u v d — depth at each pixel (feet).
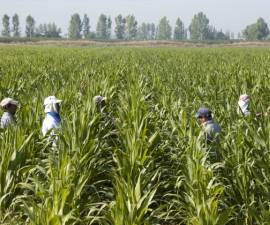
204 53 193.67
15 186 26.96
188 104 45.91
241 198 26.81
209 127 33.71
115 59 132.16
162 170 30.22
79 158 27.58
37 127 34.42
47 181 26.63
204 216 21.31
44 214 21.54
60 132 31.27
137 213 22.00
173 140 34.01
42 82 67.36
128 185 23.20
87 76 67.97
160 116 41.81
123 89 63.46
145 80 69.87
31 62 103.14
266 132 29.09
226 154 29.66
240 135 29.63
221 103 45.75
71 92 47.88
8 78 62.64
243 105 44.37
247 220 25.38
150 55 168.86
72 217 22.59
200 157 27.48
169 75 76.28
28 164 29.55
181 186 29.50
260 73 74.23
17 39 424.46
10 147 27.86
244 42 459.32
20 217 26.30
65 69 89.15
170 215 28.14
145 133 33.40
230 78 68.69
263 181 26.81
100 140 33.32
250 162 27.66
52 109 35.40
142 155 28.99
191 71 86.22
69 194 23.72
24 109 35.47
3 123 36.14
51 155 28.96
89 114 35.24
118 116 43.39
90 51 204.13
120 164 27.94
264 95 54.44
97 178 30.17
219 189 24.04
